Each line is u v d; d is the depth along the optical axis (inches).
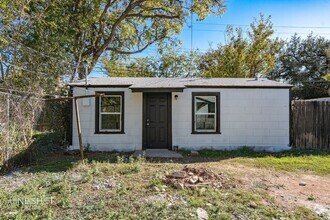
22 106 283.9
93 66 611.2
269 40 760.3
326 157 325.4
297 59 1097.4
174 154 343.0
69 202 157.6
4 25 377.4
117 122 386.9
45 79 418.6
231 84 391.9
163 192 177.8
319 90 1022.4
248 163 291.0
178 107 387.5
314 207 162.7
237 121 389.1
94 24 609.3
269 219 142.9
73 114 376.5
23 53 410.6
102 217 140.2
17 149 269.0
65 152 350.3
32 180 207.0
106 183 197.0
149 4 616.7
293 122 394.9
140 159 285.3
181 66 904.3
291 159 312.7
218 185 196.5
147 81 412.2
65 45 530.3
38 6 479.2
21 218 135.7
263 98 390.0
